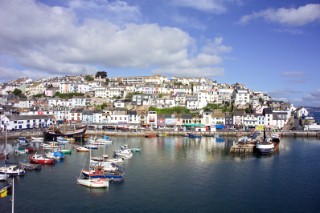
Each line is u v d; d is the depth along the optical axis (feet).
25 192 220.23
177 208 198.59
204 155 364.38
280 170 295.89
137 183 246.88
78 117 653.71
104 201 207.10
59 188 229.86
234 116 640.58
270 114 639.76
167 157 349.20
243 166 310.86
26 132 490.08
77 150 377.09
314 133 572.51
